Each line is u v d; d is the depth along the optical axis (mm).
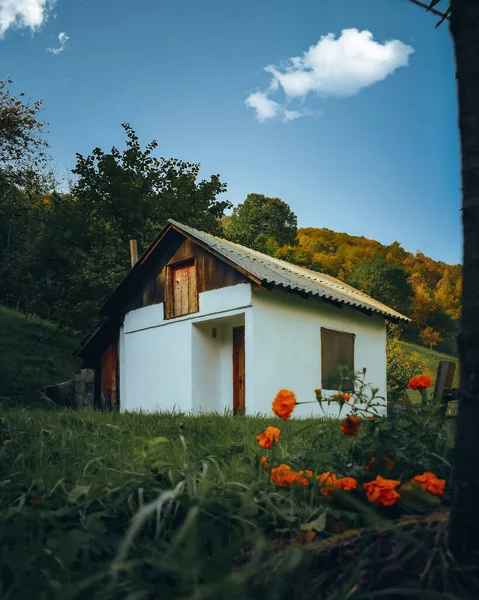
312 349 13508
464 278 1778
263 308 12430
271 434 2543
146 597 1615
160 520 2301
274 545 2086
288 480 2438
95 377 16969
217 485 2363
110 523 2328
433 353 45469
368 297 18391
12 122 22688
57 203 23047
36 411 6754
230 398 13836
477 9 1841
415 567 1704
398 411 2730
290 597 1568
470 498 1655
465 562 1636
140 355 14977
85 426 4949
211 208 24656
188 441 3854
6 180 24766
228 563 1626
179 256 14078
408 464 2471
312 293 12562
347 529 2193
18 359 18000
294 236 63250
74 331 22500
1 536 1965
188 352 13602
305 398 13008
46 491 2586
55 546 1854
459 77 1866
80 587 1475
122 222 22094
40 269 22516
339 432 3096
